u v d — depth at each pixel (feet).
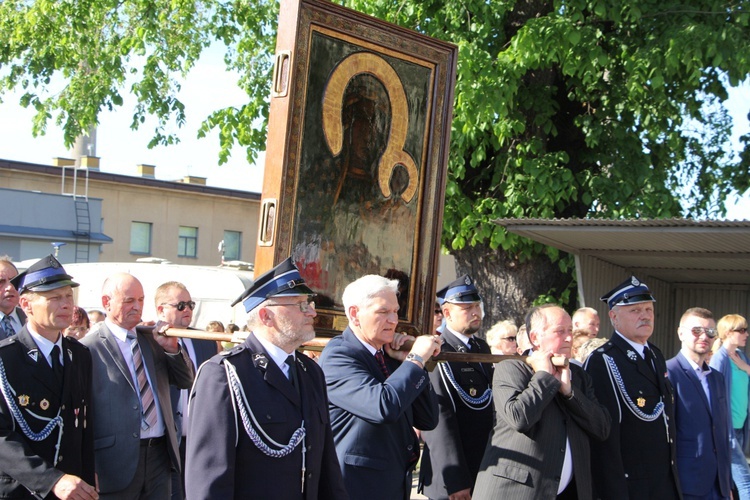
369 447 15.31
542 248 37.83
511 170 38.19
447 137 19.25
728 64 35.96
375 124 17.94
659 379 19.49
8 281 22.20
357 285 15.76
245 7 47.55
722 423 21.11
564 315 16.93
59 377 17.08
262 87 47.37
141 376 19.39
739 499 26.73
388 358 16.58
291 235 16.58
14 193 94.94
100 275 52.06
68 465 16.92
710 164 42.75
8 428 16.28
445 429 19.54
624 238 31.04
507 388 17.04
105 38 47.91
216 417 12.67
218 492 12.35
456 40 36.68
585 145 40.19
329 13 16.92
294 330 13.43
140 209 120.06
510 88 35.37
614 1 36.01
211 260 127.03
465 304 20.57
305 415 13.41
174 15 47.50
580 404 16.90
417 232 18.88
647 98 38.14
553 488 16.69
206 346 25.59
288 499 12.94
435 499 19.49
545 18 35.53
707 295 40.75
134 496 18.89
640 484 18.80
